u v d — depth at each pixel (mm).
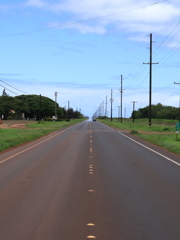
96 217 6176
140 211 6617
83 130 47062
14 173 11195
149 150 20125
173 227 5645
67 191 8398
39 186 9023
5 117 99438
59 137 31422
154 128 49969
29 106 113438
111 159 15219
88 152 18078
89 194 8078
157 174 11234
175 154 18172
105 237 5148
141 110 174500
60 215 6285
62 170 11836
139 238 5121
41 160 14664
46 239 5043
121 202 7328
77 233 5309
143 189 8766
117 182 9703
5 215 6277
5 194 8047
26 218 6086
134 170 12055
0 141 24422
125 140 28344
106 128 55969
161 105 156625
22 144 24156
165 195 8062
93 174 11047
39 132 38781
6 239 5031
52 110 118062
